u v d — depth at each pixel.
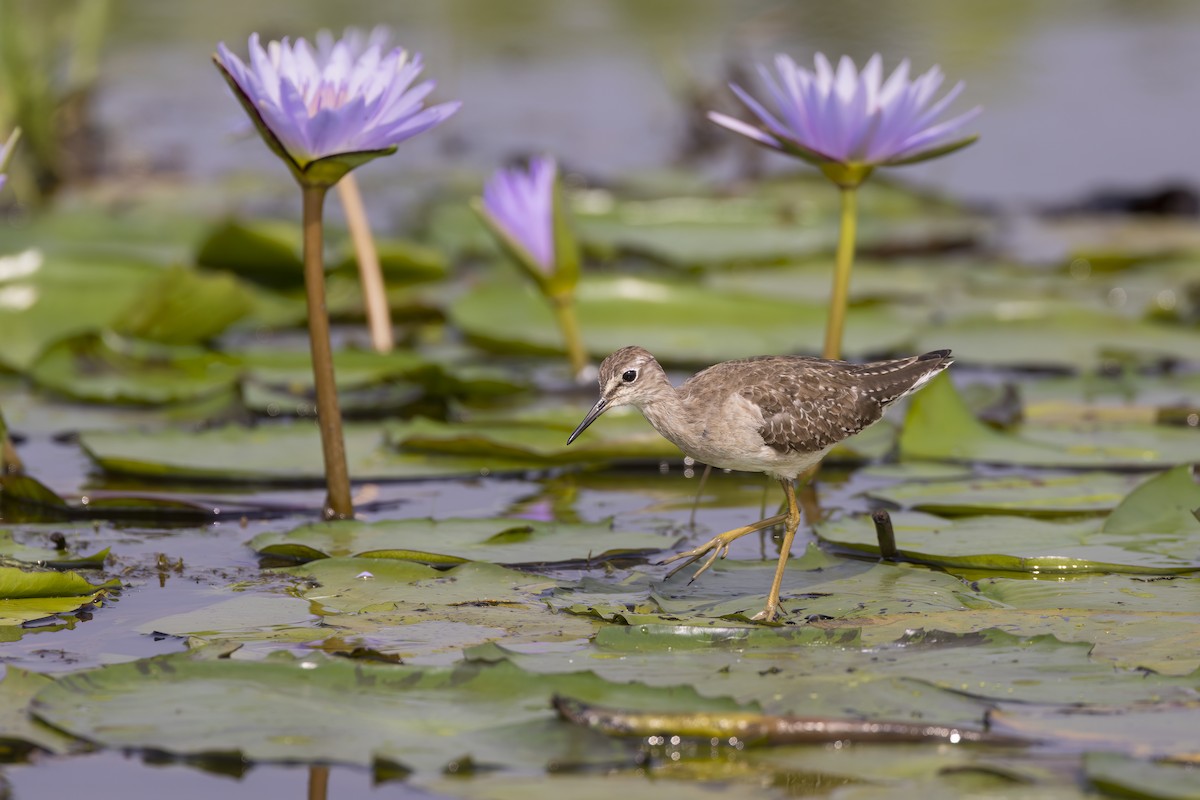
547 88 28.67
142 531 10.56
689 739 6.90
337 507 10.68
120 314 15.45
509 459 12.23
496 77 29.27
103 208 21.58
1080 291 18.62
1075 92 27.48
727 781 6.57
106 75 27.27
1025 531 10.20
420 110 10.67
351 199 15.14
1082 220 22.69
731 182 25.08
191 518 10.93
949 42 30.38
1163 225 22.31
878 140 10.80
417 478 11.90
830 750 6.84
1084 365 15.34
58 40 23.97
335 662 7.57
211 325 15.56
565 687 7.35
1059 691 7.37
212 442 12.19
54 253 16.98
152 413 13.62
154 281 16.12
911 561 9.81
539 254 14.26
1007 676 7.55
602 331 16.12
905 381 10.49
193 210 21.77
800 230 21.27
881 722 6.91
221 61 9.59
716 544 9.55
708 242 20.64
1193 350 15.59
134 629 8.50
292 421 13.34
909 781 6.53
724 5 35.25
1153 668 7.66
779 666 7.74
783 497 11.63
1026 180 23.72
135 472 11.58
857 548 10.03
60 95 23.78
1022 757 6.72
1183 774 6.40
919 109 10.67
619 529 10.52
